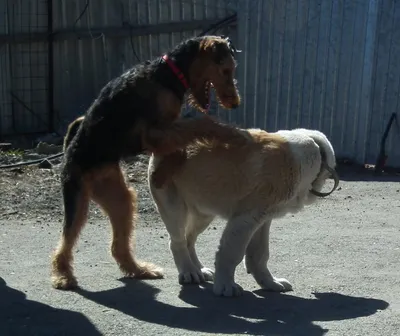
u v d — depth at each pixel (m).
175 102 4.35
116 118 4.34
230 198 4.25
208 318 4.03
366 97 7.95
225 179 4.23
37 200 6.16
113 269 4.74
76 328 3.93
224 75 4.41
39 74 9.62
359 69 7.96
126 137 4.34
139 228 5.61
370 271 4.70
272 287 4.37
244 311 4.11
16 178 6.71
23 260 4.87
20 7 9.39
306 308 4.14
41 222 5.73
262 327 3.93
